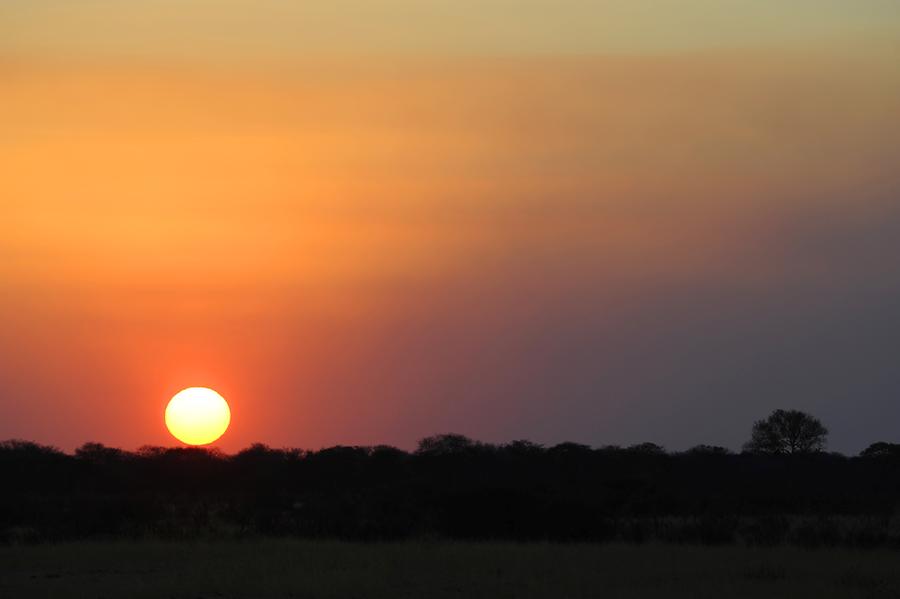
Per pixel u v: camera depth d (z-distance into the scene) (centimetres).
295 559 6762
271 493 15350
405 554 7094
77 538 8875
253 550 7538
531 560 6719
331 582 5600
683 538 8681
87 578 6103
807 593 5269
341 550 7481
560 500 9519
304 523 9700
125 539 8706
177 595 5397
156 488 17338
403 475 17638
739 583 5644
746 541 8425
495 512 9506
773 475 17300
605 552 7275
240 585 5619
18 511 10294
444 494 10125
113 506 10244
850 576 5856
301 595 5369
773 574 6000
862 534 8288
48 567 6706
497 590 5469
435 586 5641
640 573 6069
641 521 9994
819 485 16125
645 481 13038
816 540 8206
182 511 10806
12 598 5262
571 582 5697
